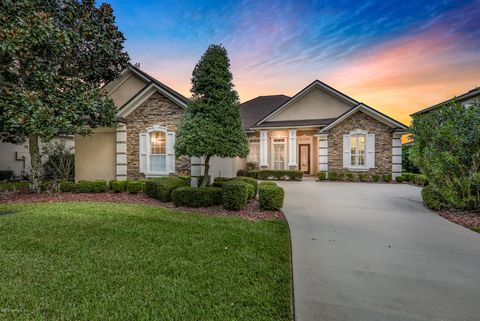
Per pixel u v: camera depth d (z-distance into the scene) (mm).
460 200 6406
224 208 6836
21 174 15633
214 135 7535
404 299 2520
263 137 17500
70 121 7348
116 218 5609
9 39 5957
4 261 3320
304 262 3447
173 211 6531
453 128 6336
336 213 6492
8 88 6562
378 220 5773
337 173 14914
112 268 3164
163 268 3166
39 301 2441
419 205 7566
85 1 8680
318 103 17547
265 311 2305
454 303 2441
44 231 4613
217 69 7703
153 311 2287
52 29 6691
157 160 11203
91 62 9320
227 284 2785
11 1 6445
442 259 3543
